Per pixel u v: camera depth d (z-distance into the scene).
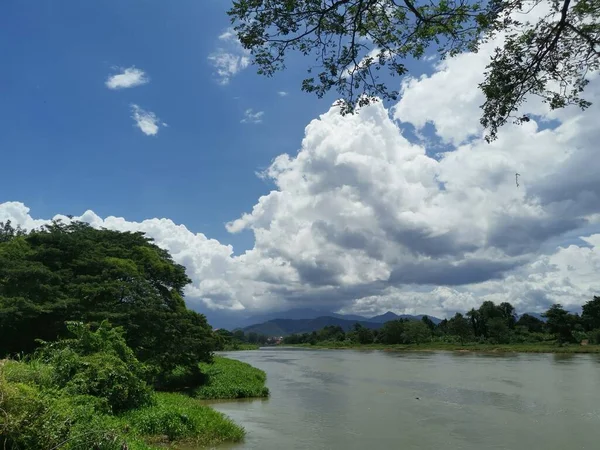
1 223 45.22
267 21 8.12
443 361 63.97
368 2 7.73
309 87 8.99
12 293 26.50
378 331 145.12
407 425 20.94
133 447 11.74
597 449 16.70
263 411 24.75
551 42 7.68
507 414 23.23
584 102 8.00
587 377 39.00
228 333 142.88
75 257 30.42
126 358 19.19
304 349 143.00
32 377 12.90
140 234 37.59
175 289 35.66
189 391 30.27
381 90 8.84
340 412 24.38
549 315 94.81
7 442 8.76
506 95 8.21
